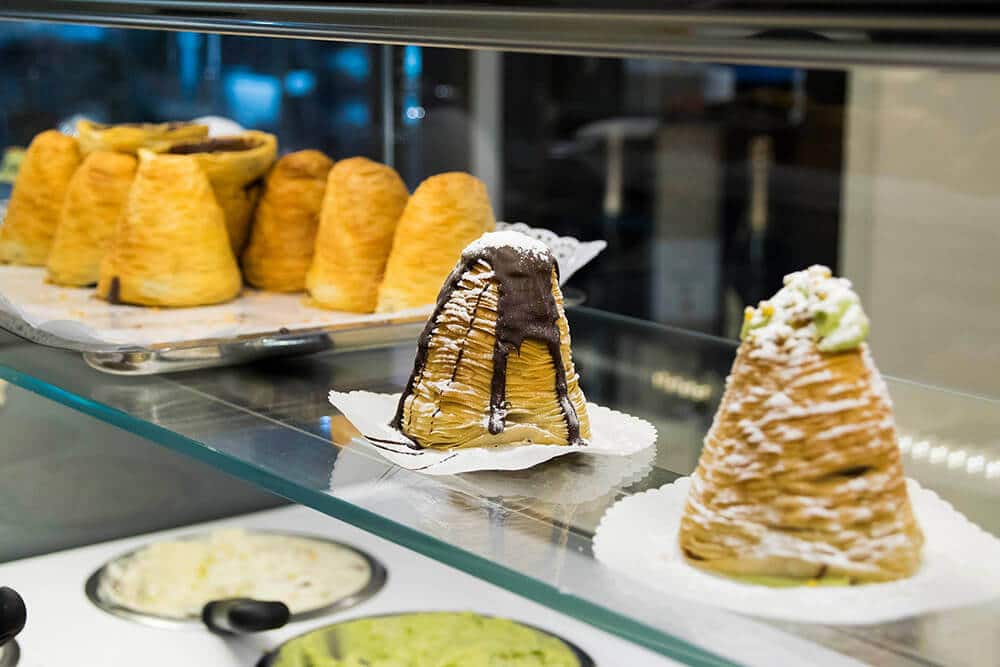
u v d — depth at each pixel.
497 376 0.84
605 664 1.11
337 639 1.13
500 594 1.25
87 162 1.40
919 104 1.89
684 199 2.17
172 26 0.85
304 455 0.84
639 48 0.62
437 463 0.81
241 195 1.39
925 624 0.59
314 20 0.75
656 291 2.23
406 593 1.25
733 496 0.65
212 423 0.91
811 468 0.64
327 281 1.27
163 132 1.48
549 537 0.70
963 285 1.91
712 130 2.12
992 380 1.90
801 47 0.56
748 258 2.13
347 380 1.04
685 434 0.90
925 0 0.50
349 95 1.71
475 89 2.08
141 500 1.39
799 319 0.66
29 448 1.30
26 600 1.22
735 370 0.68
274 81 1.74
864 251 2.00
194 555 1.33
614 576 0.65
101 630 1.17
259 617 1.14
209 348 1.04
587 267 2.25
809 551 0.64
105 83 1.71
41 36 1.67
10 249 1.50
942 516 0.73
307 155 1.39
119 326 1.15
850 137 1.97
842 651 0.57
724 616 0.60
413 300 1.20
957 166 1.88
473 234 1.21
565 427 0.85
